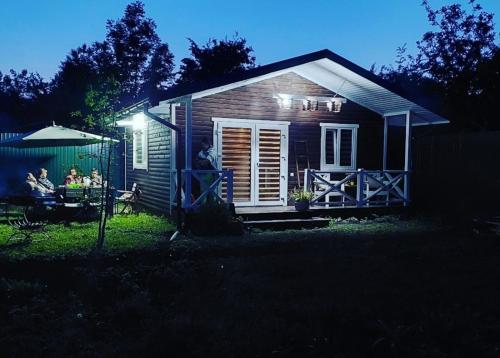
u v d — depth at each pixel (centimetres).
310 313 528
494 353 443
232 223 1026
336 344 457
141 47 3228
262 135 1337
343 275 705
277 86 1347
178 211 1023
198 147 1258
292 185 1380
